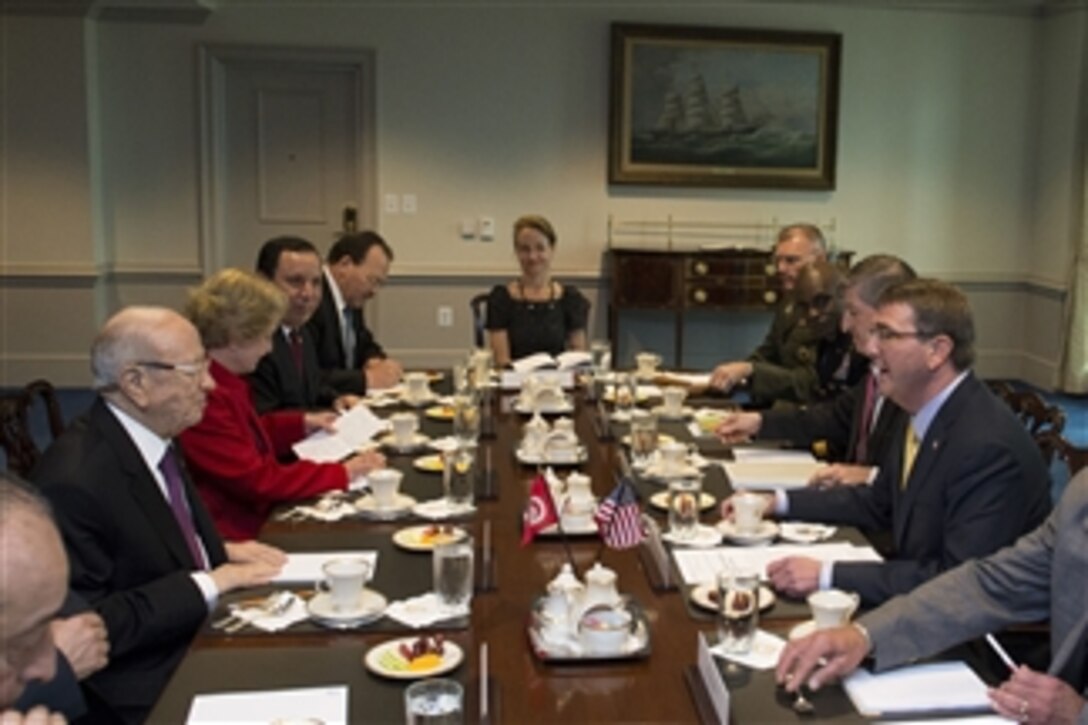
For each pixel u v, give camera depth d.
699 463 2.83
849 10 7.08
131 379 2.05
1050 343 7.25
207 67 6.81
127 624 1.87
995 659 2.00
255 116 6.97
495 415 3.49
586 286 7.17
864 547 2.20
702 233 7.17
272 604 1.86
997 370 7.61
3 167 6.70
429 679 1.59
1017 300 7.53
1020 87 7.30
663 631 1.80
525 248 4.68
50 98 6.64
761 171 7.09
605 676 1.64
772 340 4.16
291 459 3.16
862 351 2.89
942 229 7.37
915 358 2.12
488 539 2.17
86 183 6.73
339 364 4.26
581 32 6.93
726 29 6.92
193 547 2.17
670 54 6.93
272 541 2.22
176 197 6.93
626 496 2.09
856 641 1.63
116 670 1.91
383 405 3.63
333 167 7.04
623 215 7.11
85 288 6.83
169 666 1.94
